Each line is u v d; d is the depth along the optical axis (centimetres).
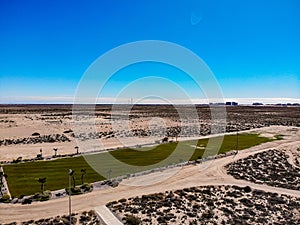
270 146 12000
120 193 6412
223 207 5875
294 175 8219
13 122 18238
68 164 8819
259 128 17425
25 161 9275
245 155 10319
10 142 12394
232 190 6850
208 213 5503
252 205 6000
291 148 11644
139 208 5678
